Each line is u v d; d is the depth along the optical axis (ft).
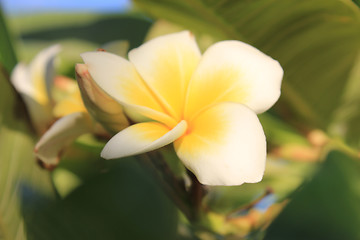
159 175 1.05
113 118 1.01
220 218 1.10
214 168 0.93
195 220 1.09
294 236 1.28
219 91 1.00
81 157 1.24
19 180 1.14
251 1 1.17
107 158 0.94
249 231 1.11
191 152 0.96
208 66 1.01
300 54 1.26
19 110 1.18
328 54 1.27
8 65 1.28
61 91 1.30
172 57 1.04
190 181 1.05
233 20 1.21
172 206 1.20
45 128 1.20
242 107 0.96
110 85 0.99
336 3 1.14
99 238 1.14
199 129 0.98
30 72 1.28
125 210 1.17
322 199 1.30
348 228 1.28
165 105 1.01
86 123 1.12
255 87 0.99
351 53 1.27
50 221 1.13
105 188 1.18
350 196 1.29
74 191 1.17
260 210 1.13
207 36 1.40
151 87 1.01
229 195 1.27
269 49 1.25
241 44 1.02
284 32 1.22
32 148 1.19
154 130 0.98
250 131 0.95
